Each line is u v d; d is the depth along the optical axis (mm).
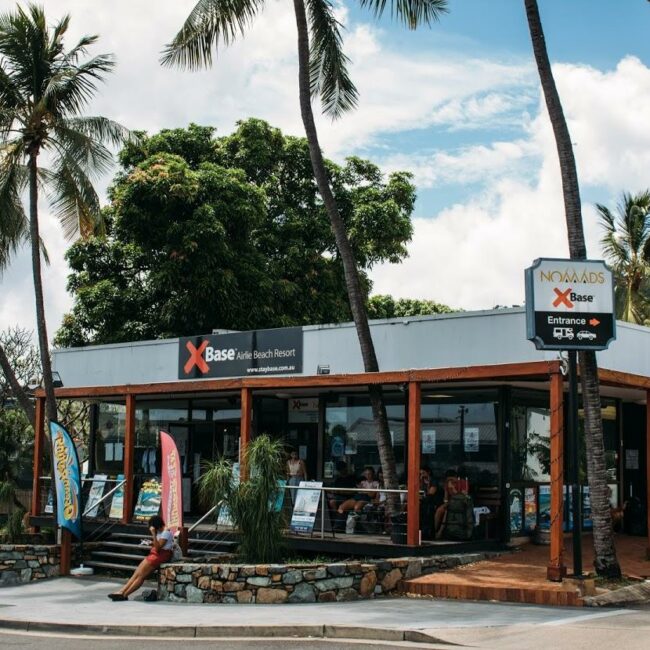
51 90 22516
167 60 20000
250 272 32469
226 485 16703
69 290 34938
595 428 15305
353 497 20125
